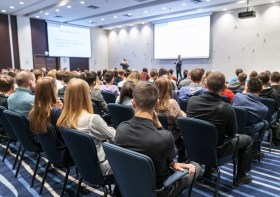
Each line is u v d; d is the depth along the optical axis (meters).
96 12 10.85
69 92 1.79
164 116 2.32
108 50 15.59
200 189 2.24
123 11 10.48
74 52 13.70
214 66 10.74
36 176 2.56
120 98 2.85
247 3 8.59
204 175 2.50
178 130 2.42
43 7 9.94
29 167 2.78
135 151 1.28
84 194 2.18
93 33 14.72
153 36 12.77
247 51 9.75
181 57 11.64
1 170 2.70
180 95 3.28
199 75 3.19
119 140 1.34
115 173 1.38
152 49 13.08
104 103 3.39
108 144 1.31
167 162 1.36
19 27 11.62
